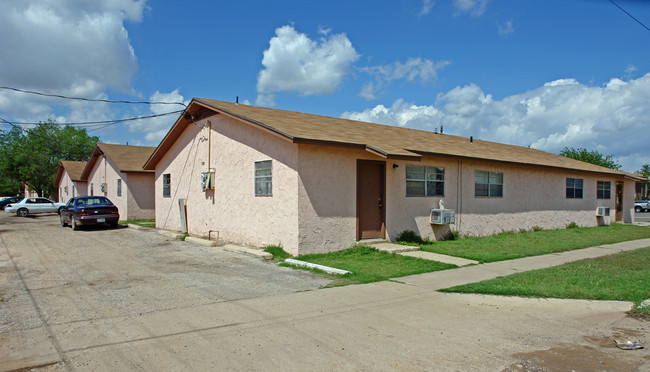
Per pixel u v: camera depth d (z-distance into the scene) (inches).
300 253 414.3
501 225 651.5
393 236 498.3
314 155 428.8
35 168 1822.1
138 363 167.3
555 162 803.4
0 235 645.9
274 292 282.7
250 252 442.6
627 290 286.2
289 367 164.9
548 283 310.5
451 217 537.6
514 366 169.9
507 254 449.7
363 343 191.3
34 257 431.8
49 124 1964.8
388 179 494.9
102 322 217.9
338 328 211.0
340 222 446.0
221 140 562.3
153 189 945.5
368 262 391.9
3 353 176.7
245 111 541.0
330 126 543.2
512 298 270.1
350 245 453.1
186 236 596.1
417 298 269.7
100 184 1079.6
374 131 605.6
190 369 162.1
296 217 415.8
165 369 161.9
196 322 218.2
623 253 469.4
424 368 166.1
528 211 703.1
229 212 539.5
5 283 310.0
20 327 209.9
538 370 166.7
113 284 306.7
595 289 289.4
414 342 193.9
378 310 242.5
